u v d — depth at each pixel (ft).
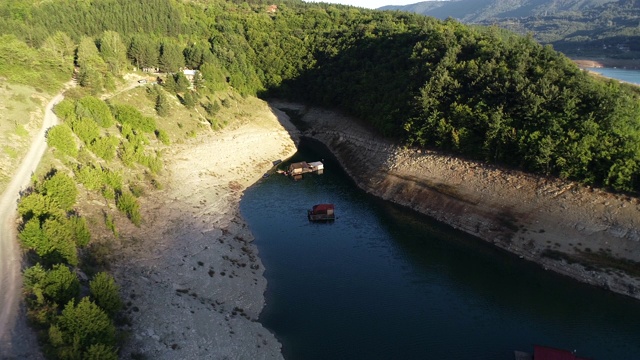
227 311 144.87
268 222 222.28
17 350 92.99
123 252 152.66
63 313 95.86
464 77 261.24
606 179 188.55
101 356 91.86
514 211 203.41
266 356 127.65
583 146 197.16
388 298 160.15
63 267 107.55
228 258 176.65
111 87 303.89
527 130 217.36
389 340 137.90
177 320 128.16
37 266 106.93
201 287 152.15
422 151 264.52
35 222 123.44
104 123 249.14
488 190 218.79
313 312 151.33
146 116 295.48
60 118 228.02
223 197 241.76
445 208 225.35
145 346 113.39
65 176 158.30
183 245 173.78
